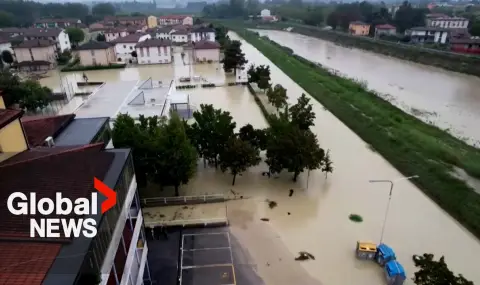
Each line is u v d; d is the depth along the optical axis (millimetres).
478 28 112062
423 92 68000
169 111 48094
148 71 89062
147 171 30906
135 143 30156
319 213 30578
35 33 108812
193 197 32000
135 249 19203
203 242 27031
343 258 25516
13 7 181625
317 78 74000
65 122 26469
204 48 97125
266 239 27391
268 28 181250
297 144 33000
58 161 17688
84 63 94625
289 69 84438
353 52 115312
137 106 47312
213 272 24094
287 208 31266
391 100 62750
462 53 94375
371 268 24609
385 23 145750
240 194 33312
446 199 32250
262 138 36688
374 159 40906
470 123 52250
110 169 17297
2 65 95625
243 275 23906
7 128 18734
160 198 31531
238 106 59000
